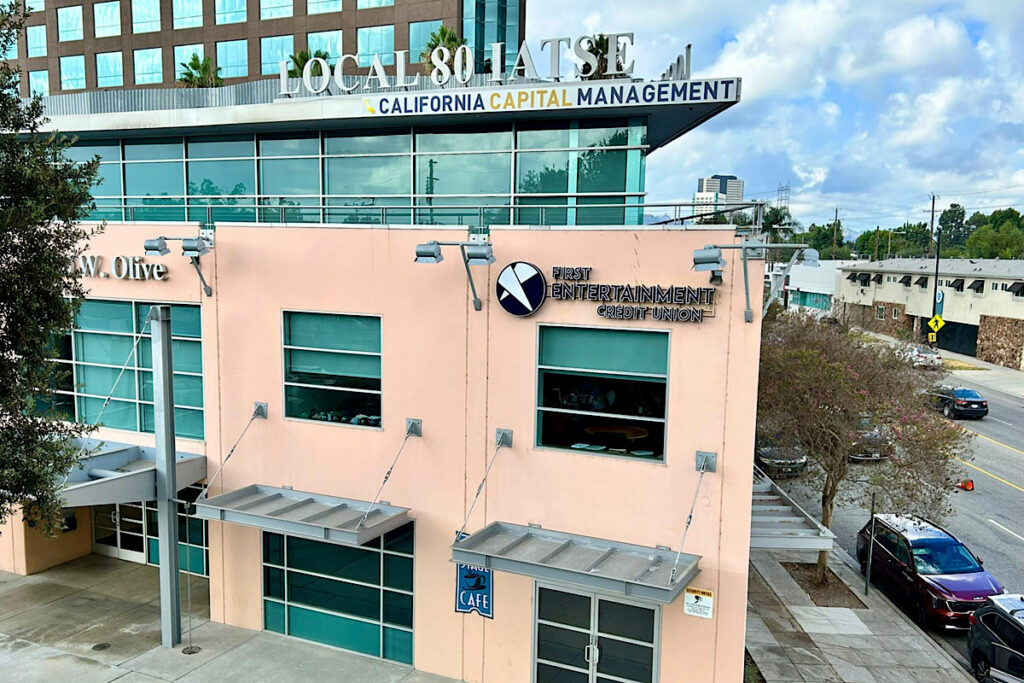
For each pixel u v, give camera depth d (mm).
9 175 10773
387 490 12977
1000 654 12414
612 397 11484
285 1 38156
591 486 11539
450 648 12609
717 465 10750
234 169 16312
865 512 22531
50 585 16266
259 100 17125
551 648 11891
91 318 15656
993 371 44719
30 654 13039
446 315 12359
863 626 14984
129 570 17203
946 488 16266
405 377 12734
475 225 14453
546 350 11805
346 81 16422
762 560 18812
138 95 17844
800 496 23422
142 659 12898
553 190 14180
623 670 11414
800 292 75750
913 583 15703
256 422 14016
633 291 11031
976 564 15977
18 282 10836
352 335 13219
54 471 11547
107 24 42000
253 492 13789
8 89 11625
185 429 14992
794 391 17547
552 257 11531
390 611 13117
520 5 37406
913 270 55594
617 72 13609
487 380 12133
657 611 11086
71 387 16031
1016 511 22297
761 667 13109
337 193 15492
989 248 83125
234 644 13602
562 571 10250
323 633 13688
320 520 12359
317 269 13289
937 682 12711
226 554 14359
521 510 12023
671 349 10898
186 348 14781
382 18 36562
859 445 17141
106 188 17391
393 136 15008
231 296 14031
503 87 13273
